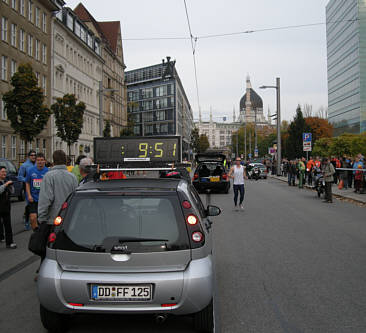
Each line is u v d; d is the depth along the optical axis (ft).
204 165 74.38
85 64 179.22
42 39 131.64
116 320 15.34
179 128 373.40
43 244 18.11
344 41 269.85
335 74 294.05
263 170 133.90
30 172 25.57
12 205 57.52
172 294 12.74
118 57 238.48
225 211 48.44
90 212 13.56
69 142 116.06
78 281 12.84
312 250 26.94
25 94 84.43
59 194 19.24
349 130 263.70
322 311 15.88
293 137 243.60
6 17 108.47
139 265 12.96
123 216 13.44
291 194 72.59
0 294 18.49
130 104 260.42
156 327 14.60
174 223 13.35
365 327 14.30
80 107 116.06
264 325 14.55
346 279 20.24
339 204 55.57
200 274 12.98
